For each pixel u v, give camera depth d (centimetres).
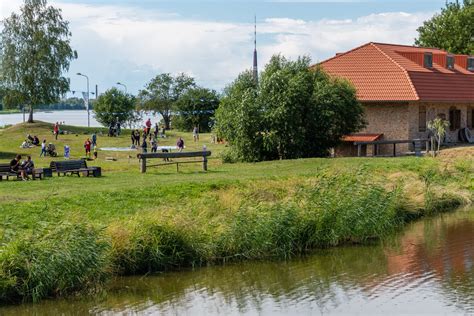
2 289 1683
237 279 1958
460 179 3669
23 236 1816
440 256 2234
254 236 2170
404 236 2542
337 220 2388
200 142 6900
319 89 4450
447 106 5650
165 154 3519
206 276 1983
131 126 8875
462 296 1806
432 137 4794
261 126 4394
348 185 2580
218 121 4638
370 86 5331
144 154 3497
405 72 5312
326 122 4438
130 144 6725
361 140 5109
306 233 2327
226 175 3319
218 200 2566
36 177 3347
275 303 1755
